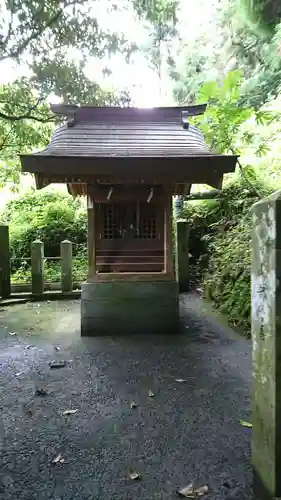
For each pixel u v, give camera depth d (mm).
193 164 3973
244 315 4895
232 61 8969
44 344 4316
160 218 4828
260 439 1737
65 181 4266
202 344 4234
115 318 4680
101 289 4652
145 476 1913
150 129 4695
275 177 7066
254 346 1820
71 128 4605
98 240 4820
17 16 5355
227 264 5969
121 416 2559
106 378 3262
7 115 6723
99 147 4305
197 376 3291
